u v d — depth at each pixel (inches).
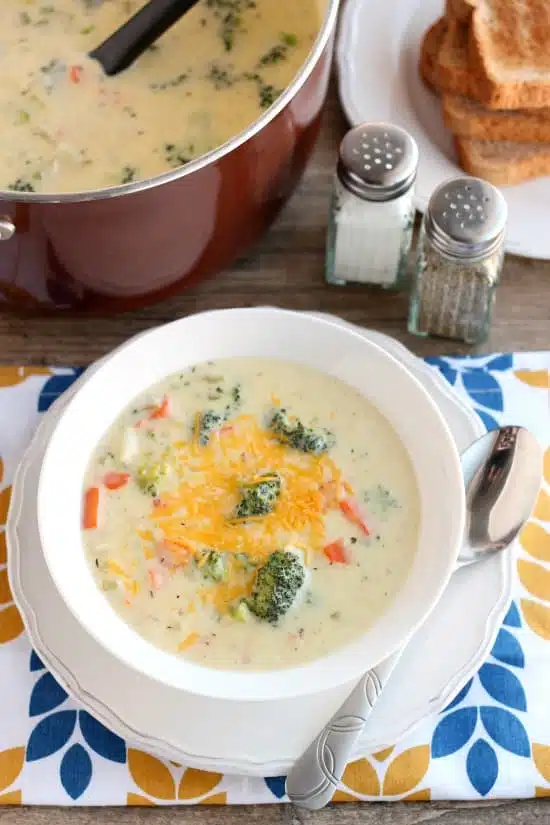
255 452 32.9
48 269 33.7
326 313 35.9
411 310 36.2
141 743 30.9
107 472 32.7
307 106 33.4
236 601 31.5
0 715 32.3
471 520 32.9
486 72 36.4
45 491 31.3
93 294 34.9
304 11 37.5
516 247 36.5
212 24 37.4
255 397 33.4
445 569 30.8
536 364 35.6
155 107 36.2
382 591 31.6
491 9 37.6
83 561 31.9
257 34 37.3
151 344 33.0
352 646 31.1
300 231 38.0
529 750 31.9
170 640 31.3
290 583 31.3
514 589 33.1
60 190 35.0
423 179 37.6
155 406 33.3
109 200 31.5
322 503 32.4
